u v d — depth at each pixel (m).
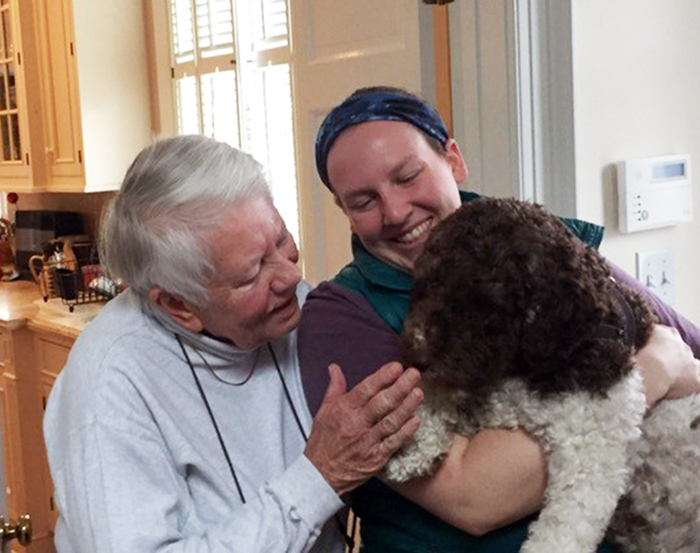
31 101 4.02
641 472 1.24
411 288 1.26
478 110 1.90
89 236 4.23
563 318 1.13
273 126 3.06
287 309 1.32
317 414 1.23
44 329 3.56
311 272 2.44
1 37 4.21
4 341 3.82
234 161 1.27
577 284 1.15
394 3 2.07
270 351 1.41
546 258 1.14
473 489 1.19
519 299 1.12
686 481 1.25
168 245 1.23
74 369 1.30
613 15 1.90
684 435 1.26
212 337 1.34
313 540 1.21
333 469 1.20
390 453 1.18
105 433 1.23
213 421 1.32
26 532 1.71
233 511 1.29
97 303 3.75
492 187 1.90
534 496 1.19
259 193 1.27
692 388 1.30
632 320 1.26
